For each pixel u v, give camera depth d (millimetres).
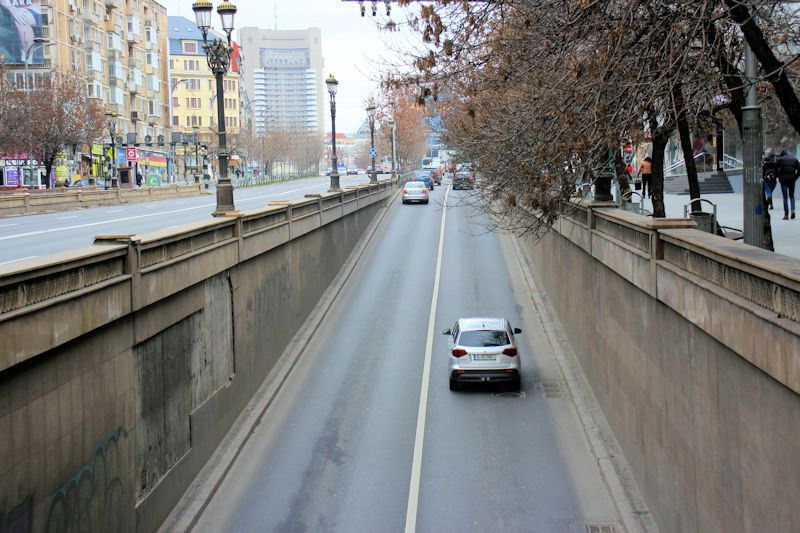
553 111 15180
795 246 19953
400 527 14586
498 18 20062
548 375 23422
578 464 17000
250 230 20672
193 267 15312
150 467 13289
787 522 7516
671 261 12016
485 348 21859
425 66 16781
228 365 18812
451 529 14438
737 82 15156
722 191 41281
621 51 13203
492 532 14250
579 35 13695
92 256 10578
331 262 35562
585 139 14547
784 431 7590
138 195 60625
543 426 19344
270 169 146375
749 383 8562
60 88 67125
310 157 197500
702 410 10344
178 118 145875
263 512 15148
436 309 31875
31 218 40438
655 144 19016
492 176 23109
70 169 82812
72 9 85688
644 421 14078
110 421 11453
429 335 28250
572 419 19703
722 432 9508
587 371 21453
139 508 12617
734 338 8781
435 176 90812
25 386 8992
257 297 21734
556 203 18719
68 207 49438
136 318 12477
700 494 10477
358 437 19047
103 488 11164
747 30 11359
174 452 14664
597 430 18172
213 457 17172
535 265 36969
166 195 66750
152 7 112875
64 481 9938
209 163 128250
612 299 17422
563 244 26719
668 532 12328
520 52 16094
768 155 29625
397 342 27438
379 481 16578
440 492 15992
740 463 8859
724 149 43969
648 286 13180
